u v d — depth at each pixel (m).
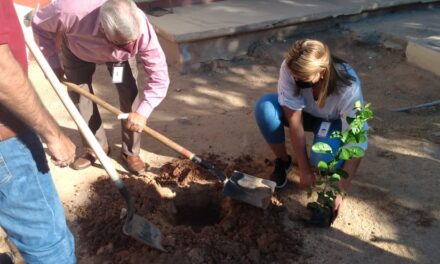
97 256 2.68
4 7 1.65
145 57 2.73
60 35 2.98
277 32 5.57
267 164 3.49
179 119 4.21
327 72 2.53
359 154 2.38
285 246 2.73
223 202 3.14
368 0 6.26
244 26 5.24
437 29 5.68
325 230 2.86
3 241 2.77
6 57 1.54
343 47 5.62
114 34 2.46
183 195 3.21
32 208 1.94
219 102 4.57
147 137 3.88
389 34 5.55
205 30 5.05
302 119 3.08
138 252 2.64
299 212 3.01
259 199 2.82
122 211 2.72
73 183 3.32
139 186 3.23
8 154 1.79
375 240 2.79
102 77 5.05
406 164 3.41
